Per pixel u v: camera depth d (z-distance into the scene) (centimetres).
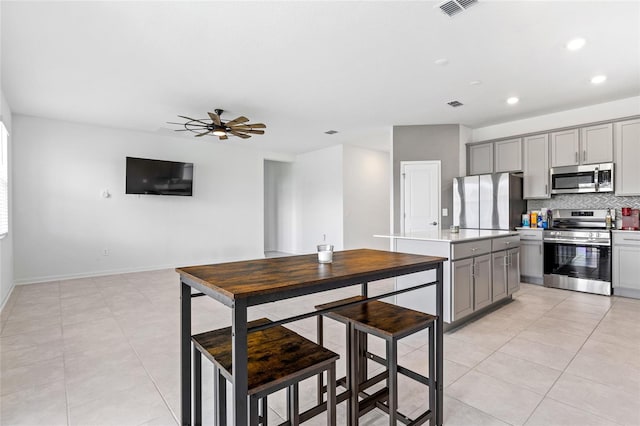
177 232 641
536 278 476
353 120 532
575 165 455
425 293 313
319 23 259
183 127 567
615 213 446
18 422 172
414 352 257
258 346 139
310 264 163
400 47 298
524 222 504
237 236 727
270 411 184
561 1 233
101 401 192
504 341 276
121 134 576
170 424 171
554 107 468
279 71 347
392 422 148
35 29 263
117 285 481
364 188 770
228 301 112
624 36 279
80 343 273
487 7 241
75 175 533
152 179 595
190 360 150
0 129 391
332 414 130
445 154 553
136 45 291
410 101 442
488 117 516
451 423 171
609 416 175
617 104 442
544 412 179
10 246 450
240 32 271
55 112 480
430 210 555
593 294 420
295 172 851
